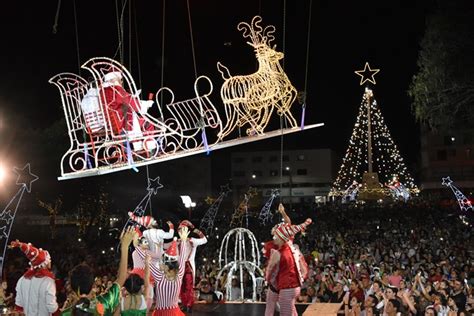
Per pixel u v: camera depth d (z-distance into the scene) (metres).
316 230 36.81
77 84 7.60
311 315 10.45
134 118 7.47
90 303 6.33
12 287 16.67
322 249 25.47
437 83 22.48
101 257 25.19
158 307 7.82
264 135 8.09
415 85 23.38
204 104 7.79
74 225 41.12
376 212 45.47
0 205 27.03
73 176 7.17
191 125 7.77
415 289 14.05
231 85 7.98
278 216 47.38
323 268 18.52
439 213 42.72
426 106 23.31
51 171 28.52
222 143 7.82
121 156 7.47
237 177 96.56
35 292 6.93
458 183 78.12
